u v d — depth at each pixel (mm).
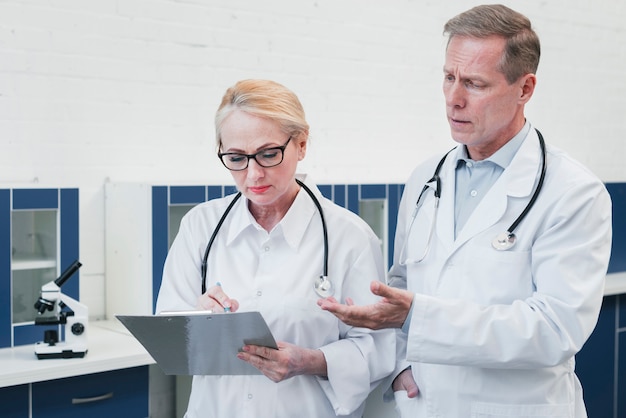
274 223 1617
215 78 3275
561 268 1435
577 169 1526
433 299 1435
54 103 2889
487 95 1442
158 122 3141
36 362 2281
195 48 3211
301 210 1605
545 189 1524
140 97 3086
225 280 1588
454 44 1465
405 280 1804
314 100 3582
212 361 1479
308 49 3543
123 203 2893
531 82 1497
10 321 2471
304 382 1557
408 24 3877
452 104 1476
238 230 1605
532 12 4266
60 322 2346
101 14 2969
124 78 3041
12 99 2801
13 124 2809
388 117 3846
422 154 3994
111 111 3020
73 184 2949
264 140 1419
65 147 2924
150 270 2719
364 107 3756
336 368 1519
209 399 1592
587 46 4523
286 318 1547
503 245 1510
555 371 1527
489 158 1585
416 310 1424
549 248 1467
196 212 1679
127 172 3076
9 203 2445
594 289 1428
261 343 1394
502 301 1499
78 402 2334
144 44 3080
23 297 2570
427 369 1578
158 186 2713
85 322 2361
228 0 3285
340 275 1590
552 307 1419
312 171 3594
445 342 1422
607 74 4637
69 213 2586
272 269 1587
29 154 2848
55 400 2293
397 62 3854
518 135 1572
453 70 1461
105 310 3059
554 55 4375
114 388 2414
